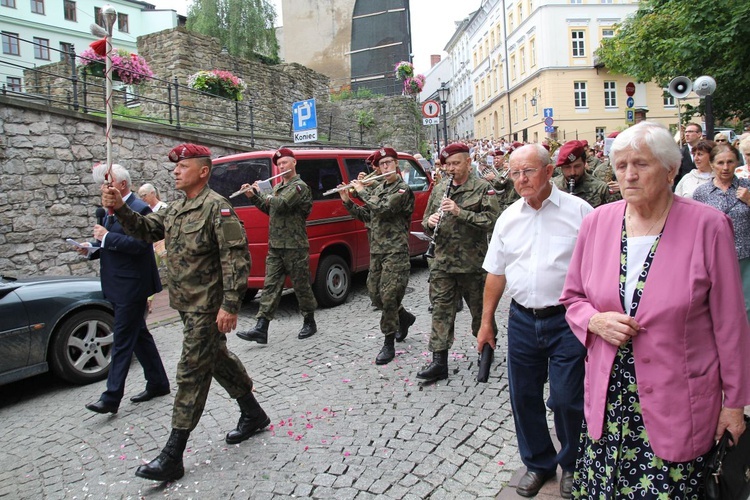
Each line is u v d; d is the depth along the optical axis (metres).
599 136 32.28
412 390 4.56
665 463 1.94
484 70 55.72
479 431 3.80
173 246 3.54
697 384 1.89
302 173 7.36
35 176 8.43
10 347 4.84
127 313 4.39
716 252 1.87
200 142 10.88
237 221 3.55
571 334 2.72
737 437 1.86
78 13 36.91
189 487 3.33
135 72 11.12
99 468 3.68
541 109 40.59
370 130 20.52
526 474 3.02
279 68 19.62
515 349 2.93
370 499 3.08
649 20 16.84
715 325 1.87
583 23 39.38
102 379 5.48
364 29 26.25
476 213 4.48
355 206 5.71
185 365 3.48
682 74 16.17
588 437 2.18
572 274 2.26
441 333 4.68
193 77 14.60
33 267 8.39
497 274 3.01
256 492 3.22
